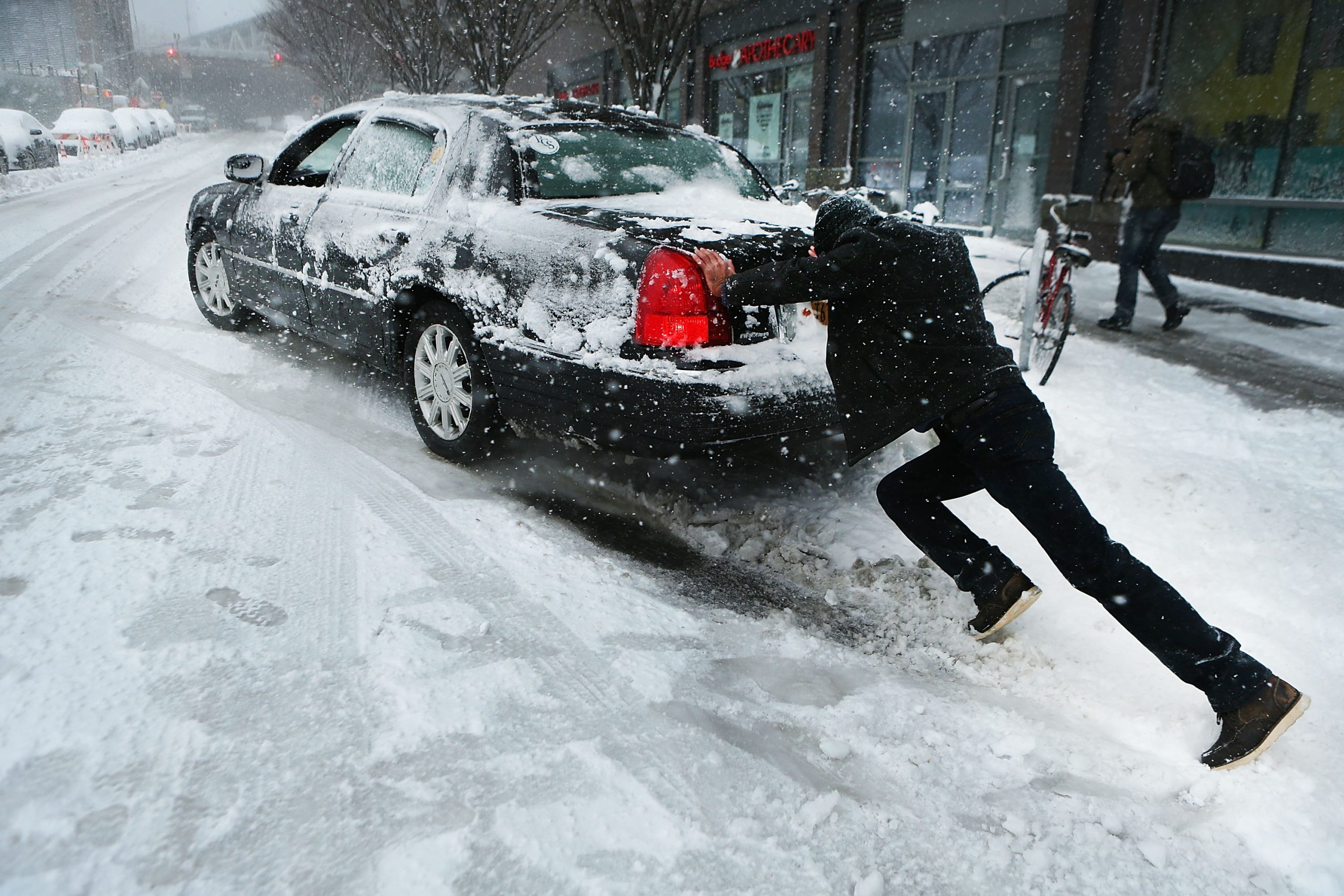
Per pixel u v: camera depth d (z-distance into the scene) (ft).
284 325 17.65
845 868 6.14
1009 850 6.43
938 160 47.14
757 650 8.91
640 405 10.25
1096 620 9.78
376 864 5.80
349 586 9.28
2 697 7.09
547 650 8.44
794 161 57.47
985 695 8.50
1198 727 7.98
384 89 82.17
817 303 10.99
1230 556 11.14
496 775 6.69
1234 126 32.27
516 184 12.54
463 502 11.85
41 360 16.97
